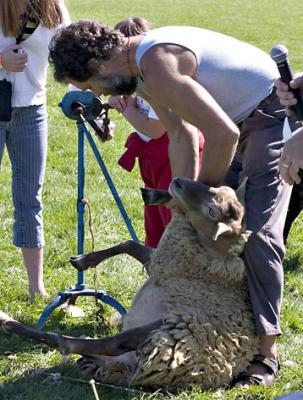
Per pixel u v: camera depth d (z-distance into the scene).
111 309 11.13
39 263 11.56
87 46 8.27
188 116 8.23
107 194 17.03
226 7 66.31
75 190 17.25
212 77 8.68
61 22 10.78
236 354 8.76
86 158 19.97
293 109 7.68
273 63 9.16
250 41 47.00
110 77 8.42
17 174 11.34
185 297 8.73
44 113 11.28
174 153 9.52
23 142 11.18
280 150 9.02
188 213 8.74
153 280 9.00
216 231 8.47
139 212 15.98
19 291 11.73
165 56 8.29
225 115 8.28
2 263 13.00
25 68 10.80
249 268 8.94
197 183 8.66
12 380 8.99
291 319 10.98
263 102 8.95
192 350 8.43
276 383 9.02
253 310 8.91
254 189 9.00
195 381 8.61
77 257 9.91
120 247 9.91
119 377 8.80
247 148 9.09
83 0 67.88
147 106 10.64
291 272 12.88
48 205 16.02
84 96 10.02
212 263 8.77
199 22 55.75
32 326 10.55
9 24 10.52
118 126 24.00
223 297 8.83
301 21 57.47
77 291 10.45
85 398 8.58
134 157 11.14
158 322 8.62
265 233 8.89
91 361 8.96
